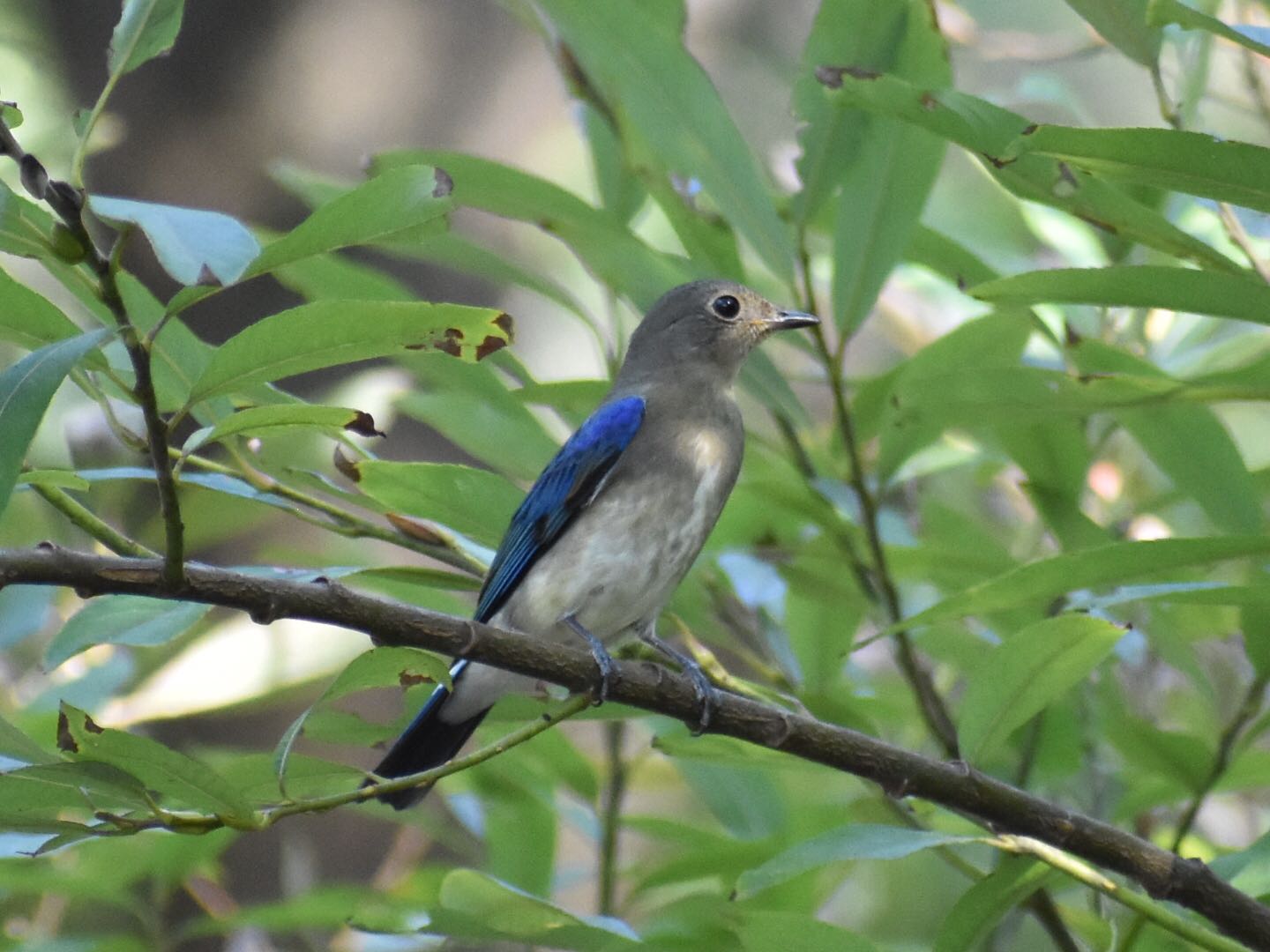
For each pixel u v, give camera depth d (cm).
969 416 861
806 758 787
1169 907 869
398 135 1609
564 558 1036
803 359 1823
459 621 742
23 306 673
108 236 1542
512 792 1123
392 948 1106
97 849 1098
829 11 896
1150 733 934
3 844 686
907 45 902
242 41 1577
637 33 873
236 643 1109
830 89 709
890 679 1370
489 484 891
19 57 1678
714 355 1112
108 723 1089
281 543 1504
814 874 1057
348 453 1215
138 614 774
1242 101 1069
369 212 598
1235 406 1659
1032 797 770
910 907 1475
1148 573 739
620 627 1045
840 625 1040
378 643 721
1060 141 646
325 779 772
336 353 620
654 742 862
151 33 582
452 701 969
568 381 951
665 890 1234
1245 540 713
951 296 1270
